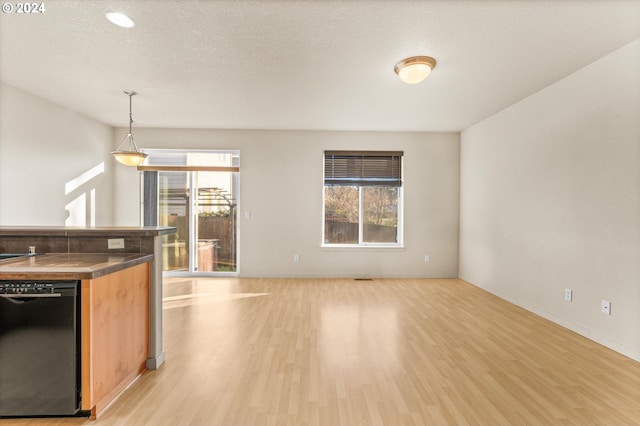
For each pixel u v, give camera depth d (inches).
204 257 222.2
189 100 157.6
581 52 106.7
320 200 217.2
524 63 114.9
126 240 94.8
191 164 218.8
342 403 77.8
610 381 87.7
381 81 132.3
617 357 101.9
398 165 220.7
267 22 90.3
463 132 214.1
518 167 156.9
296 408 75.9
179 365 96.7
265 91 145.0
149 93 148.4
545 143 138.5
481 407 76.3
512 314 143.8
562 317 129.4
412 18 87.6
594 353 104.9
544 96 138.6
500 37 97.0
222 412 74.4
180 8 84.0
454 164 219.3
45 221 157.9
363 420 71.6
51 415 72.0
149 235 93.8
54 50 107.5
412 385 85.7
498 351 106.3
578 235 121.3
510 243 163.3
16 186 141.8
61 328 70.6
